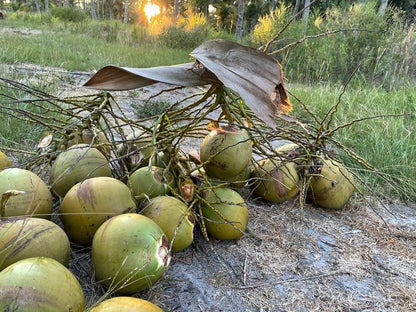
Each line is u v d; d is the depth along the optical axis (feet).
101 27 30.30
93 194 3.04
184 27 26.81
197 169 3.79
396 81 13.70
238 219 3.67
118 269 2.62
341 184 4.59
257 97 2.84
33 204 3.04
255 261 3.62
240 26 31.01
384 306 3.20
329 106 9.39
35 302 2.03
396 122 7.82
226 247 3.78
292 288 3.32
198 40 26.09
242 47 3.06
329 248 3.99
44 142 3.87
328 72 14.90
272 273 3.49
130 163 4.23
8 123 5.69
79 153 3.66
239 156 3.60
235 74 2.91
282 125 7.92
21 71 10.55
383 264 3.79
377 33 14.62
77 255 3.31
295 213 4.59
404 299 3.30
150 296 2.96
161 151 4.04
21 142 5.69
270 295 3.20
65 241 2.75
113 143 3.72
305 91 11.41
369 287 3.43
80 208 3.02
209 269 3.44
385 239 4.25
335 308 3.13
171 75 3.21
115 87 3.30
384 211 4.99
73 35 26.58
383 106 9.48
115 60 15.75
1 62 11.66
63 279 2.19
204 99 3.65
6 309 1.98
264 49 3.51
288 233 4.17
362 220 4.65
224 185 3.74
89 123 4.07
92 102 4.06
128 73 3.22
